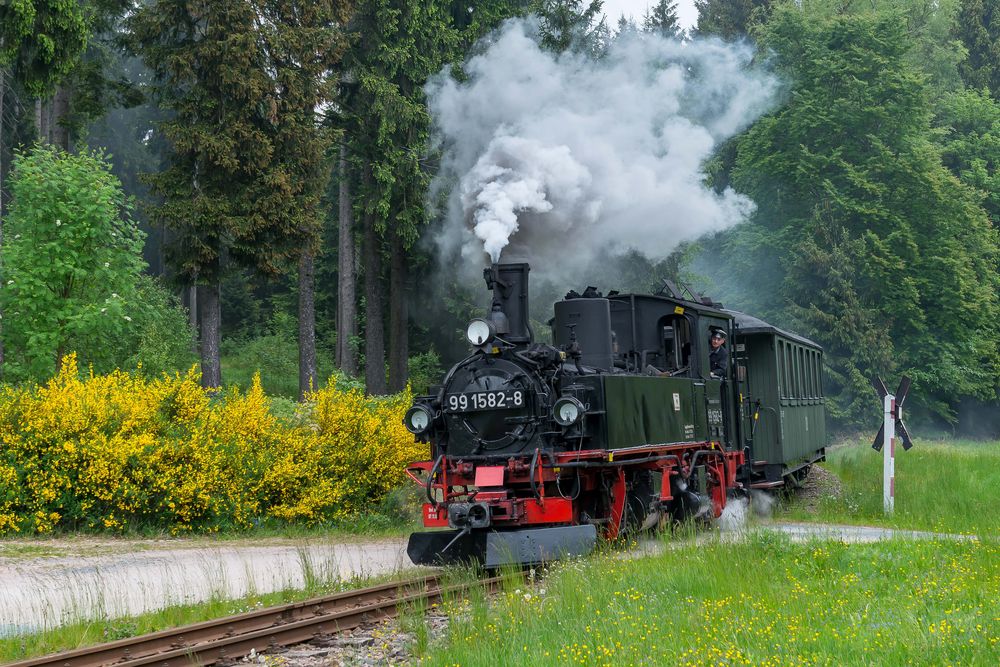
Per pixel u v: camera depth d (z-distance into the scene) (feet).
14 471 44.16
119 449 45.03
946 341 124.77
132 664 21.26
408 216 87.86
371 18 86.69
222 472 47.73
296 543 44.19
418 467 37.60
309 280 87.66
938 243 121.39
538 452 35.17
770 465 55.67
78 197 62.54
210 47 66.69
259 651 23.63
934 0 155.12
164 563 37.50
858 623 22.67
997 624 22.21
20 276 61.31
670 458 41.70
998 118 146.41
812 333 116.78
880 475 65.92
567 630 22.75
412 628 24.68
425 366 109.40
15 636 25.14
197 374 50.96
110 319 62.49
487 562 33.27
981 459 70.18
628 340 44.65
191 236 67.62
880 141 118.73
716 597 25.99
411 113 85.35
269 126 70.69
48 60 61.62
